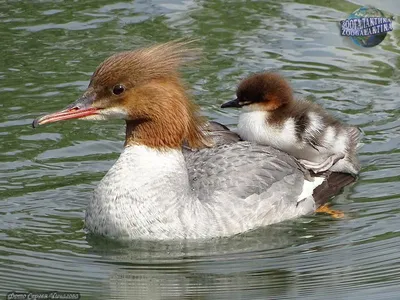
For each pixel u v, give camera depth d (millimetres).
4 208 13469
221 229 12688
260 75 14719
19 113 15906
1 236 12750
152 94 12391
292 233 13039
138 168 12484
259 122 14461
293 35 18547
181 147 12820
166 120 12516
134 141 12617
